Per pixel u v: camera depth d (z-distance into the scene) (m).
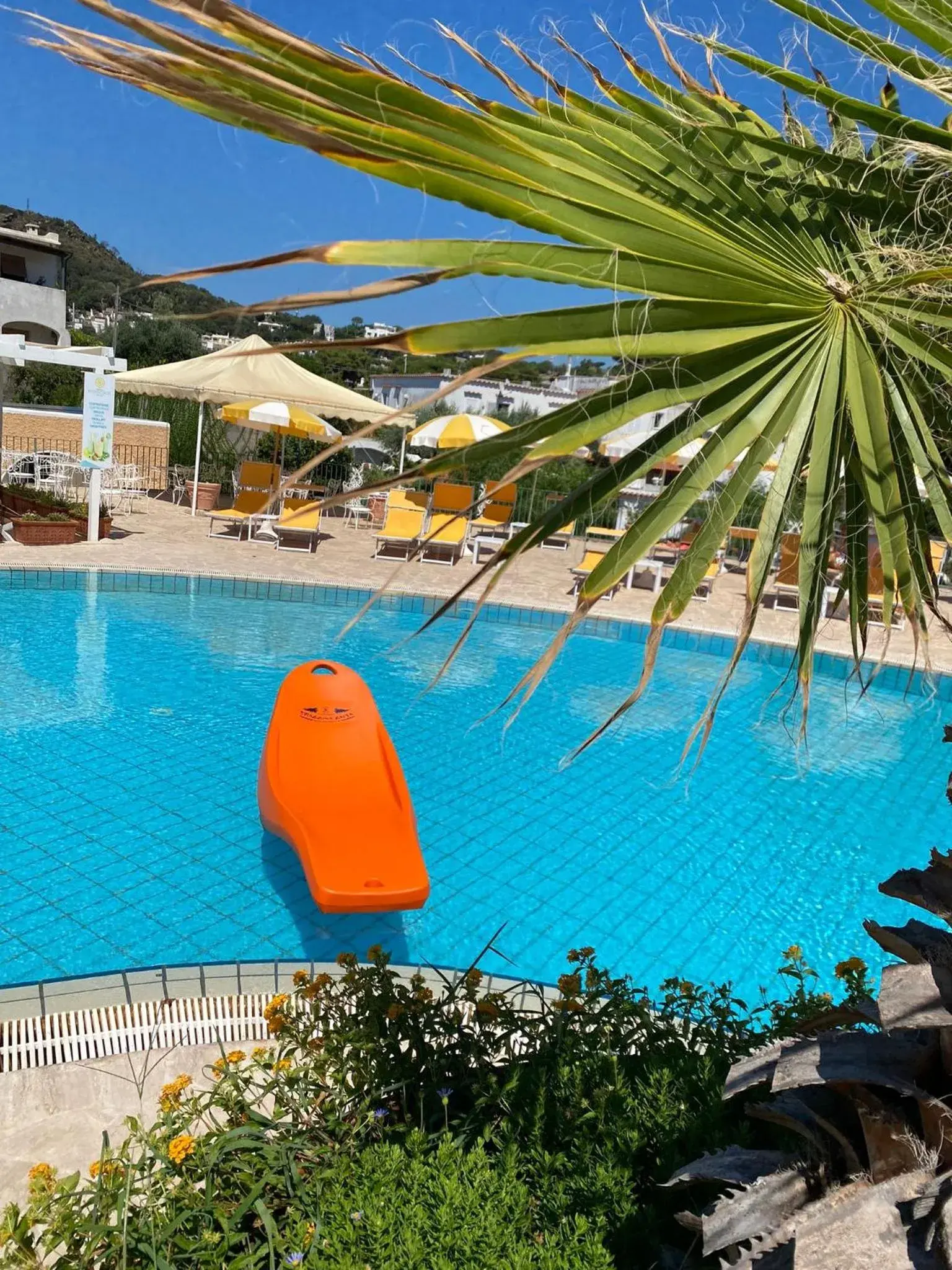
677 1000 3.30
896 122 1.37
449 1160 2.36
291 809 5.13
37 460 17.25
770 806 7.61
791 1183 1.73
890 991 1.47
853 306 1.28
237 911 5.20
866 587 1.57
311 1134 2.64
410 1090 2.85
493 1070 2.98
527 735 8.73
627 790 7.66
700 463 1.17
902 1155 1.52
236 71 0.90
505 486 1.05
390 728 8.57
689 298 1.13
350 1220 2.16
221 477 20.31
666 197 1.23
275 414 15.17
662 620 1.20
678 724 9.48
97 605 11.41
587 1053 2.97
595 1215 2.25
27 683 8.55
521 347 1.02
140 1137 2.49
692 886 6.18
